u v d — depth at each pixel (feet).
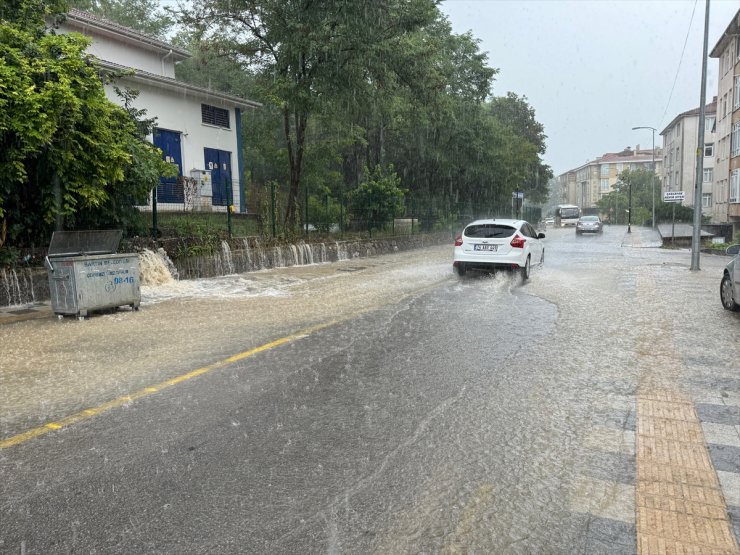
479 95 112.47
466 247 45.68
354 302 34.19
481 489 11.14
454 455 12.62
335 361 20.45
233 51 66.80
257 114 99.40
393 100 74.38
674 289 39.40
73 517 10.23
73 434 13.93
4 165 31.60
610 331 25.41
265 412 15.33
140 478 11.64
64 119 32.96
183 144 71.15
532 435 13.70
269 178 104.17
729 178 119.96
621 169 381.40
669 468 11.98
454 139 112.16
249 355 21.40
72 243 30.99
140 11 115.85
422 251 84.74
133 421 14.75
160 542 9.44
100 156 36.04
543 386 17.46
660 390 17.07
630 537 9.54
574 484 11.32
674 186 212.43
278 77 61.21
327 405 15.84
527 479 11.53
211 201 72.59
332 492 11.03
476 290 39.17
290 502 10.67
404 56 65.87
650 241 108.27
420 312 30.42
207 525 9.93
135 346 23.12
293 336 24.64
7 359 21.21
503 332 25.27
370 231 79.77
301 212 68.69
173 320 28.81
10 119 30.66
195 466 12.15
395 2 62.34
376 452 12.78
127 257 31.60
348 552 9.14
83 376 18.85
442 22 107.34
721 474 11.71
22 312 31.35
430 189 122.21
